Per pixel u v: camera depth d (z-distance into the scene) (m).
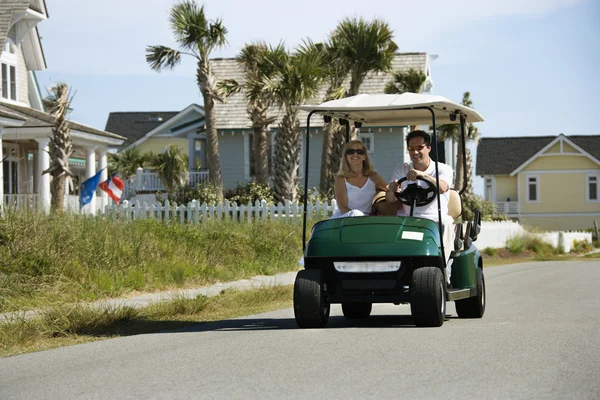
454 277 13.62
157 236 24.75
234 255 25.62
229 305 17.31
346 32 41.84
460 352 10.02
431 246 12.28
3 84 40.44
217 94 42.62
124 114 90.56
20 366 10.27
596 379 8.47
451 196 14.30
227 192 45.31
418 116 14.85
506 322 13.52
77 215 24.73
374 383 8.33
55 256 19.44
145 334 12.90
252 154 51.56
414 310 12.15
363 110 13.34
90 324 13.97
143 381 8.79
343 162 13.88
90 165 43.03
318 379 8.57
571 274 29.02
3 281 17.69
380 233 12.45
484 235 43.62
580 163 85.81
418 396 7.75
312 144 50.56
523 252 46.59
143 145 74.88
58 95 34.72
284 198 42.38
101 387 8.57
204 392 8.13
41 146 37.97
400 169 14.14
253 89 40.88
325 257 12.38
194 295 19.12
